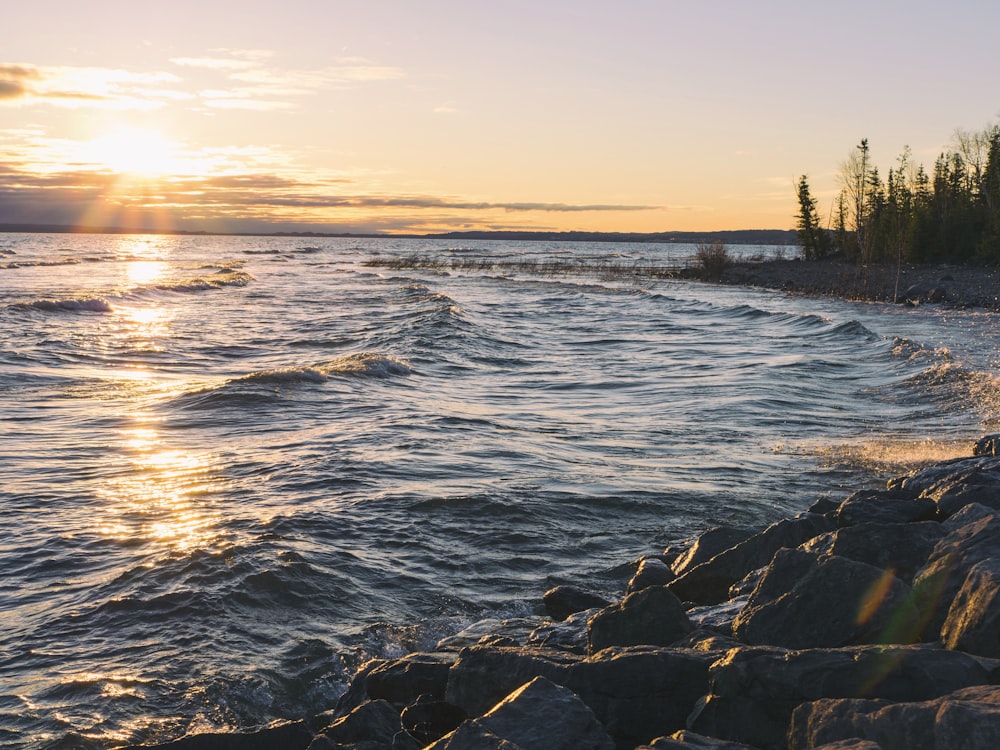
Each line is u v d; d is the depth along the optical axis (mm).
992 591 5051
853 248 103312
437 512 11438
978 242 84438
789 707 4594
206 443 15391
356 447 15031
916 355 25953
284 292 58844
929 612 5520
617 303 53250
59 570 9328
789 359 27359
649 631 6020
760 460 14562
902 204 100188
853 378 23969
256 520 10883
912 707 3961
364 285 67875
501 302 53844
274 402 19141
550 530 10914
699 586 7961
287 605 8484
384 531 10688
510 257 142500
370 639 7895
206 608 8297
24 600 8594
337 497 12008
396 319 40250
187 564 9266
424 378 23969
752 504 11984
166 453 14586
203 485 12602
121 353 28156
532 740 4551
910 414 18734
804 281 72312
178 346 30391
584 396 21641
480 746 4371
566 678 5289
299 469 13477
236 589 8688
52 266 89625
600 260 132375
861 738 3996
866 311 48375
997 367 24656
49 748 6098
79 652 7520
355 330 36125
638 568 8875
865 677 4551
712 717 4754
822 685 4562
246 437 15914
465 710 5699
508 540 10531
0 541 10164
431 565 9703
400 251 184625
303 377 21516
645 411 19422
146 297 50844
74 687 6898
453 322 36375
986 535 6043
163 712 6613
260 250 182500
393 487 12516
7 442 15234
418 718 5746
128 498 11906
